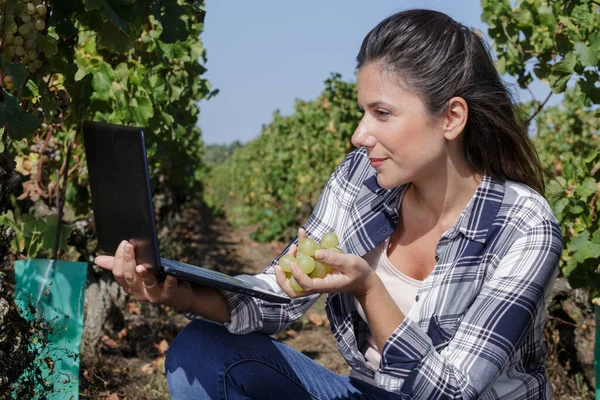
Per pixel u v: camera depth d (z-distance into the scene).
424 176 1.95
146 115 4.38
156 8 3.35
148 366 5.38
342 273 1.80
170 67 5.13
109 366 5.27
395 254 2.12
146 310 7.42
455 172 1.97
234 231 20.34
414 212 2.07
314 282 1.77
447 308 1.93
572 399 4.80
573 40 4.29
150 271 1.89
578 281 4.06
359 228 2.14
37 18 2.70
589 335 5.40
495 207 1.95
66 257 5.27
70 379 2.84
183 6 4.17
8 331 2.56
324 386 2.14
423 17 1.88
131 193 1.82
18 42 2.58
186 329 2.16
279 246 14.97
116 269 1.90
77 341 2.87
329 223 2.29
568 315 5.11
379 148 1.89
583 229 4.11
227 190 40.31
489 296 1.87
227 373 2.02
